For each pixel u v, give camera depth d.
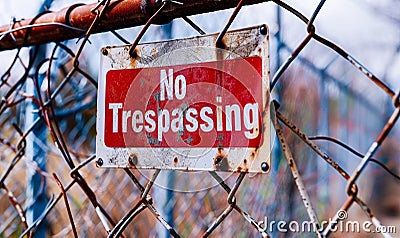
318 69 2.16
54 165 1.63
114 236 0.83
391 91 0.57
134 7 0.82
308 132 2.40
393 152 3.23
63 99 1.61
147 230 1.90
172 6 0.78
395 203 3.31
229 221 2.03
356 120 2.49
